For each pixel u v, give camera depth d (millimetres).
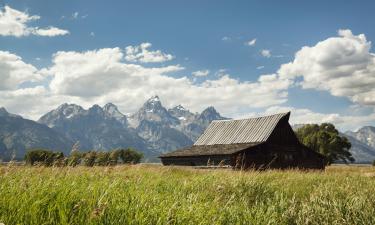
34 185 6508
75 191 6152
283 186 13188
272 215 8328
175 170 19281
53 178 7910
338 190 12195
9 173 8109
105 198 5992
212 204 8016
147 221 5508
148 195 7254
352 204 9695
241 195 10953
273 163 53969
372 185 14422
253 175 14180
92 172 10523
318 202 10016
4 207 4980
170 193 9445
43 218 4871
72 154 10930
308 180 16047
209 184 11547
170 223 5848
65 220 4797
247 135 57250
